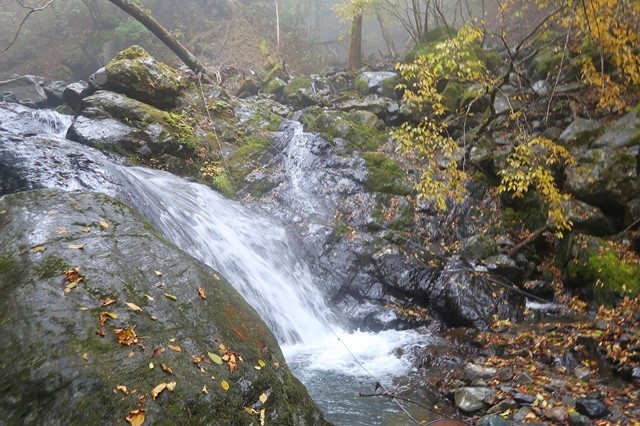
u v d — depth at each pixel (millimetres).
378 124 11617
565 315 7340
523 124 10289
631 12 9234
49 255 3615
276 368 3820
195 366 3305
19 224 3945
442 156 10398
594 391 5035
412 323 7465
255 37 25609
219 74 15570
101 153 8266
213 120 10734
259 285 7406
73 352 2957
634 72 8977
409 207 9477
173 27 25781
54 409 2729
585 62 9711
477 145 10023
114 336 3188
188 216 7613
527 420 4516
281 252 8273
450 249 8812
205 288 4027
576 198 8531
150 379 3037
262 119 11477
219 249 7434
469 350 6457
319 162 10422
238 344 3721
